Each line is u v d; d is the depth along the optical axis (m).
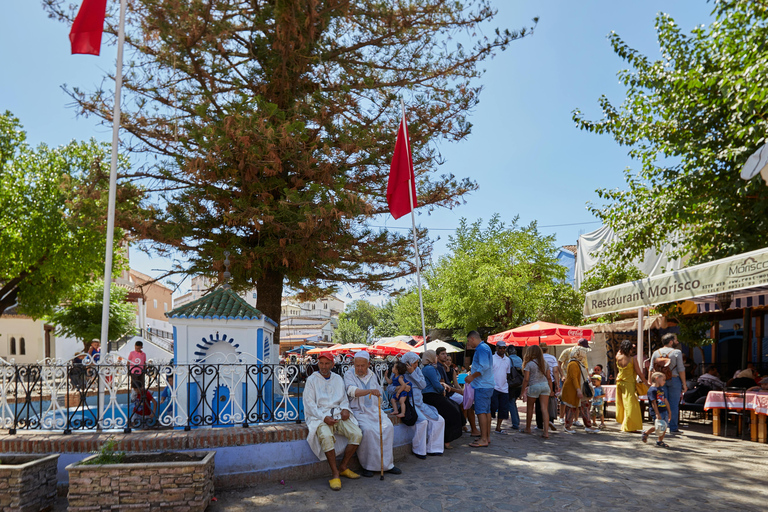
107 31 9.77
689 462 7.02
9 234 20.98
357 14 10.58
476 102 11.34
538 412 10.22
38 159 22.23
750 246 9.30
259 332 7.20
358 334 69.75
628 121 11.32
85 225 9.80
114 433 5.91
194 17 8.79
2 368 6.13
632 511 4.97
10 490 4.59
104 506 4.73
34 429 6.03
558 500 5.33
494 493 5.60
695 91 9.97
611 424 10.85
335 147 10.22
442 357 10.52
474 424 9.73
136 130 9.96
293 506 5.16
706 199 10.14
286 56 9.91
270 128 8.77
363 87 11.02
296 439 6.20
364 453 6.42
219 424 6.36
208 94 9.82
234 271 10.05
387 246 12.14
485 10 10.78
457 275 25.06
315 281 12.61
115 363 6.19
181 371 6.26
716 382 10.52
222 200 9.73
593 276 15.19
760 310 14.07
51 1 9.29
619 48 11.25
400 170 9.47
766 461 7.07
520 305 22.86
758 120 8.96
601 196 12.34
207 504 5.02
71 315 27.12
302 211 9.29
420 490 5.73
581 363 9.59
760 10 8.75
